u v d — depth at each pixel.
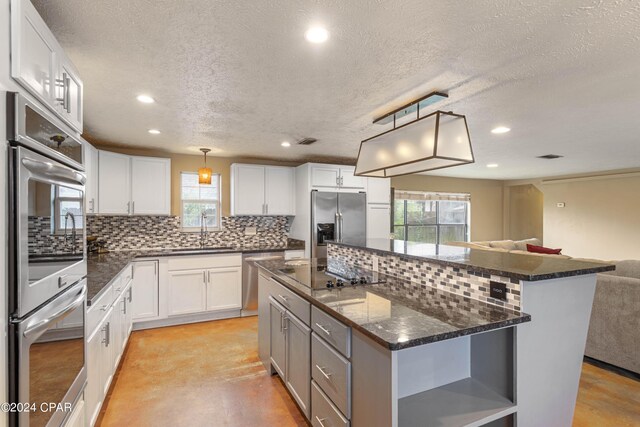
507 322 1.48
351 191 4.92
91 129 3.47
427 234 7.39
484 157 5.05
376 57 1.92
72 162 1.62
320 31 1.65
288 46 1.80
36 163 1.21
